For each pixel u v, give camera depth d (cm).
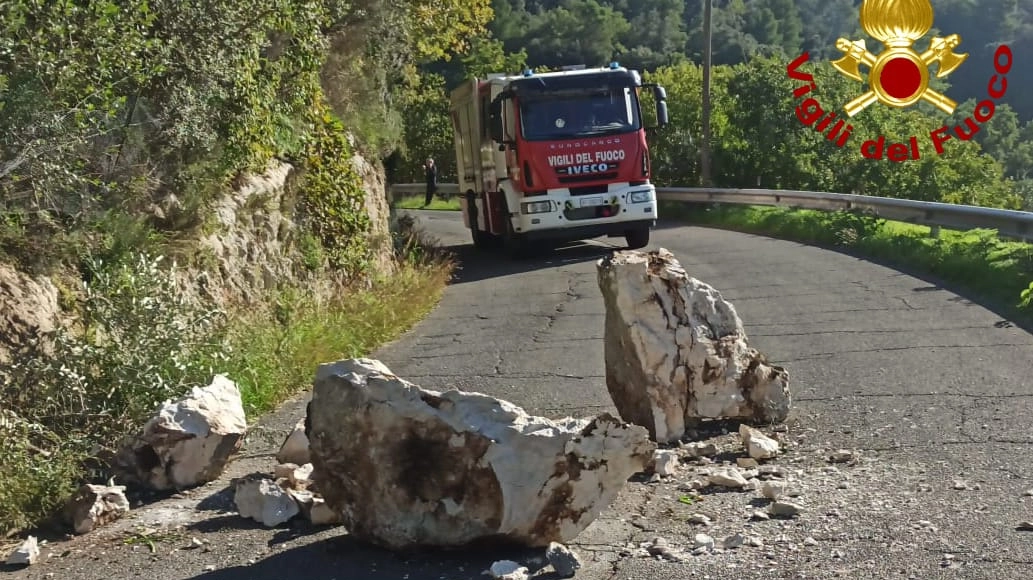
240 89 1148
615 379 774
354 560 525
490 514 511
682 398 745
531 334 1238
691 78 4466
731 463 684
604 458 514
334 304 1343
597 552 526
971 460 654
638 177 2166
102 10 820
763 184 4238
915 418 758
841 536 533
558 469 512
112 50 844
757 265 1761
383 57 2184
